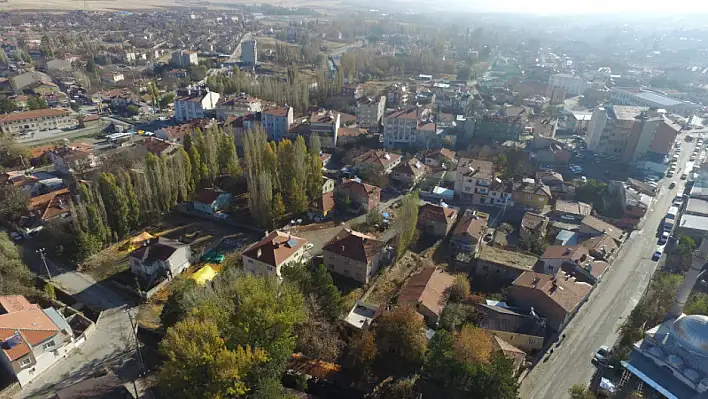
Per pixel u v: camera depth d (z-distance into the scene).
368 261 100.06
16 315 79.94
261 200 121.38
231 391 62.97
